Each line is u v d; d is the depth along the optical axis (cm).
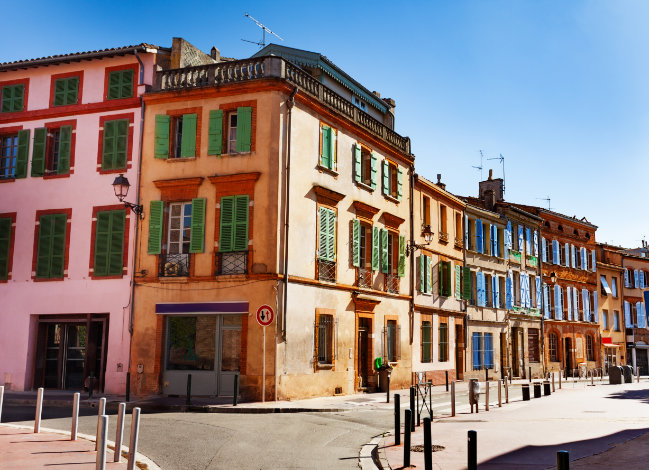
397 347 2723
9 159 2448
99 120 2322
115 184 2038
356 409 1864
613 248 5369
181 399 1978
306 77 2280
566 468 528
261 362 1984
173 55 2364
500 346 3788
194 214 2133
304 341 2133
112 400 1934
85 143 2323
